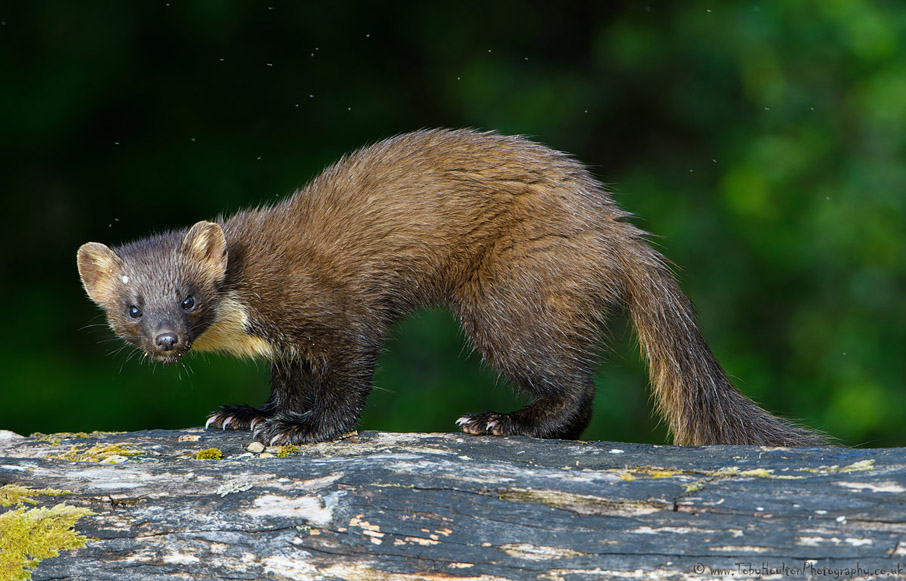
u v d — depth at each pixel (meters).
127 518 7.75
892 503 6.84
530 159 9.95
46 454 8.95
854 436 19.42
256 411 10.46
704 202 20.89
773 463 7.80
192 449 9.09
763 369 19.92
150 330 9.72
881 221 19.44
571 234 9.77
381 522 7.43
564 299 9.76
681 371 10.12
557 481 7.56
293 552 7.41
